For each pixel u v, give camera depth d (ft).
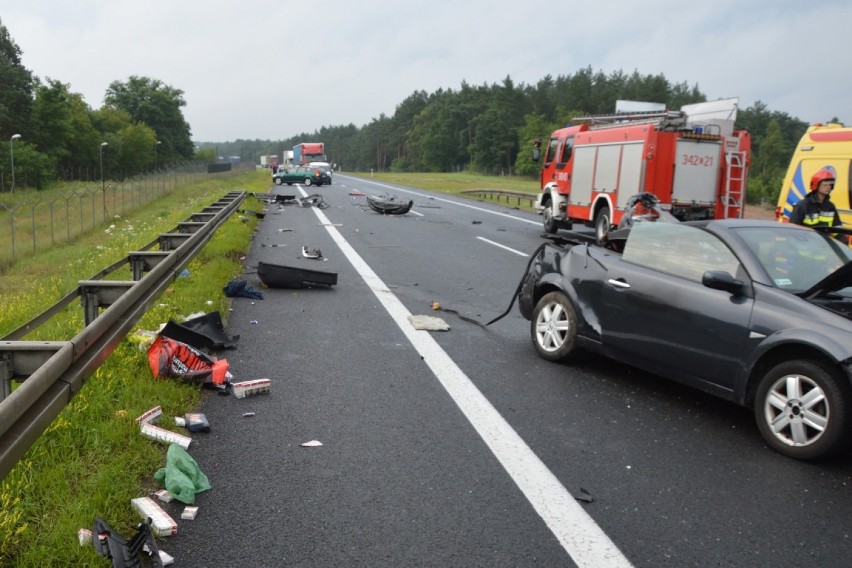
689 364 17.79
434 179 248.52
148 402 16.51
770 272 16.90
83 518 11.04
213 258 39.70
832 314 15.05
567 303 21.91
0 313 27.22
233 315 28.17
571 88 382.83
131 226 64.49
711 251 18.26
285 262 43.11
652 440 16.14
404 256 47.80
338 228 66.49
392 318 28.53
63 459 13.21
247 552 11.05
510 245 55.06
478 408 17.99
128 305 17.30
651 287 18.93
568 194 58.75
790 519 12.56
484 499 13.05
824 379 14.55
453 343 24.71
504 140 378.73
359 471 14.11
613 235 22.65
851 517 12.68
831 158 33.83
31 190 170.60
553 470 14.39
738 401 16.57
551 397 19.03
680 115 45.44
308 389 19.24
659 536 11.87
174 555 10.91
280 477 13.75
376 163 630.33
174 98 424.46
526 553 11.24
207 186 153.69
